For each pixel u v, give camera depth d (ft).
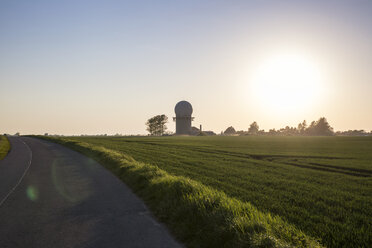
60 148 123.65
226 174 58.18
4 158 83.20
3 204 30.63
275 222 21.49
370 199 39.19
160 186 32.96
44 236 20.80
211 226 20.13
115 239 20.01
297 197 38.50
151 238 20.16
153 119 552.41
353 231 24.95
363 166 81.97
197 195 26.76
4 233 21.54
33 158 82.17
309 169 72.08
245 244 17.01
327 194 41.75
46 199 32.73
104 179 45.73
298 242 17.98
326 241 22.36
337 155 116.78
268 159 100.42
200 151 126.62
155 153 109.29
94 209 28.04
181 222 22.61
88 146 116.37
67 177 48.26
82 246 18.84
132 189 37.63
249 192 40.57
